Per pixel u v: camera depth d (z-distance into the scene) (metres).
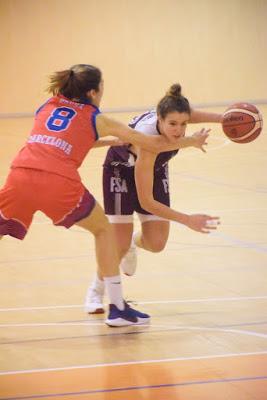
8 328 7.80
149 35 38.34
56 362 6.64
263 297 8.70
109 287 7.72
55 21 37.34
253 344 7.03
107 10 37.78
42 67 37.44
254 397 5.59
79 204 7.36
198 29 38.75
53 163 7.31
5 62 37.12
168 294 8.97
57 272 10.30
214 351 6.84
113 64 38.16
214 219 7.47
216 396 5.63
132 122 8.36
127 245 8.70
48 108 7.70
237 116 7.95
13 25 37.00
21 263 10.89
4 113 37.50
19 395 5.76
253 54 39.41
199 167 20.75
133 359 6.66
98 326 7.83
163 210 7.49
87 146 7.53
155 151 7.38
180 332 7.51
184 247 11.53
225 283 9.38
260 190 16.55
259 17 39.28
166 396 5.66
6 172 20.47
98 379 6.12
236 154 23.20
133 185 8.54
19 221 7.41
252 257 10.70
